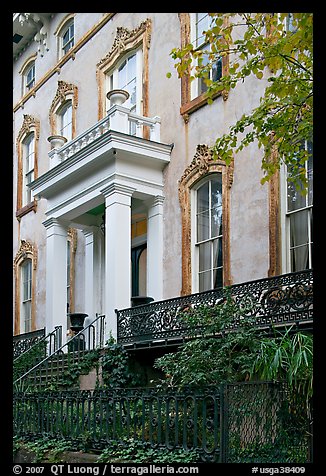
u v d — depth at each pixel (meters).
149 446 7.52
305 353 6.95
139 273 16.23
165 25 15.50
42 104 21.80
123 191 13.86
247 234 12.12
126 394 8.11
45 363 14.03
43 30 21.81
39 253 20.75
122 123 14.19
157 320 11.99
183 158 14.20
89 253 17.22
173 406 7.74
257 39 7.88
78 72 19.55
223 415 6.59
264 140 8.27
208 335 9.22
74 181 15.48
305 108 9.06
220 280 12.91
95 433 8.39
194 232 13.76
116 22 17.69
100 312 16.70
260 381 6.93
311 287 9.00
